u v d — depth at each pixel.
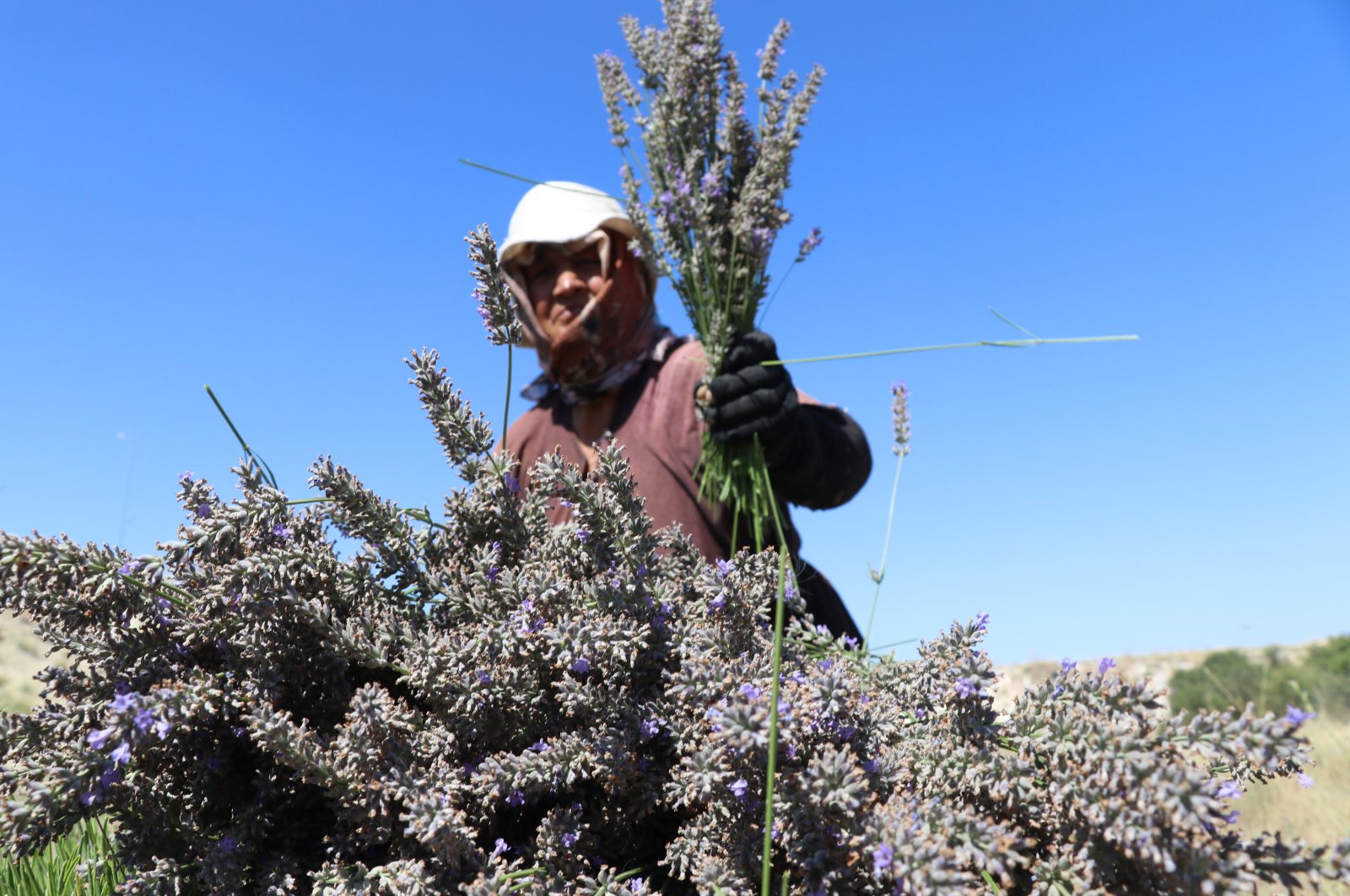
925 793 0.88
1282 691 5.76
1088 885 0.75
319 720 1.06
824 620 2.00
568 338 2.05
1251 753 0.73
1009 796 0.81
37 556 0.95
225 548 1.03
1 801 0.90
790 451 1.86
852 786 0.79
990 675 0.85
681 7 2.04
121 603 1.03
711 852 0.93
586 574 1.14
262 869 1.00
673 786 0.96
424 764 0.97
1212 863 0.71
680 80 1.97
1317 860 0.72
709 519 1.94
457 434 1.19
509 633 0.99
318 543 1.07
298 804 1.06
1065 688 0.85
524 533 1.21
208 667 1.07
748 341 1.83
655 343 2.18
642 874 1.01
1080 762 0.79
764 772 0.86
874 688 1.12
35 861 1.39
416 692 1.05
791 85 1.98
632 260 2.14
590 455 2.11
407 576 1.14
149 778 1.01
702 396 1.83
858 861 0.81
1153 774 0.73
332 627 1.01
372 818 0.93
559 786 0.99
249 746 1.05
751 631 1.07
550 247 2.09
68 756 0.94
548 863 0.93
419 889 0.86
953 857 0.74
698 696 0.92
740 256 1.89
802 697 0.89
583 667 0.98
